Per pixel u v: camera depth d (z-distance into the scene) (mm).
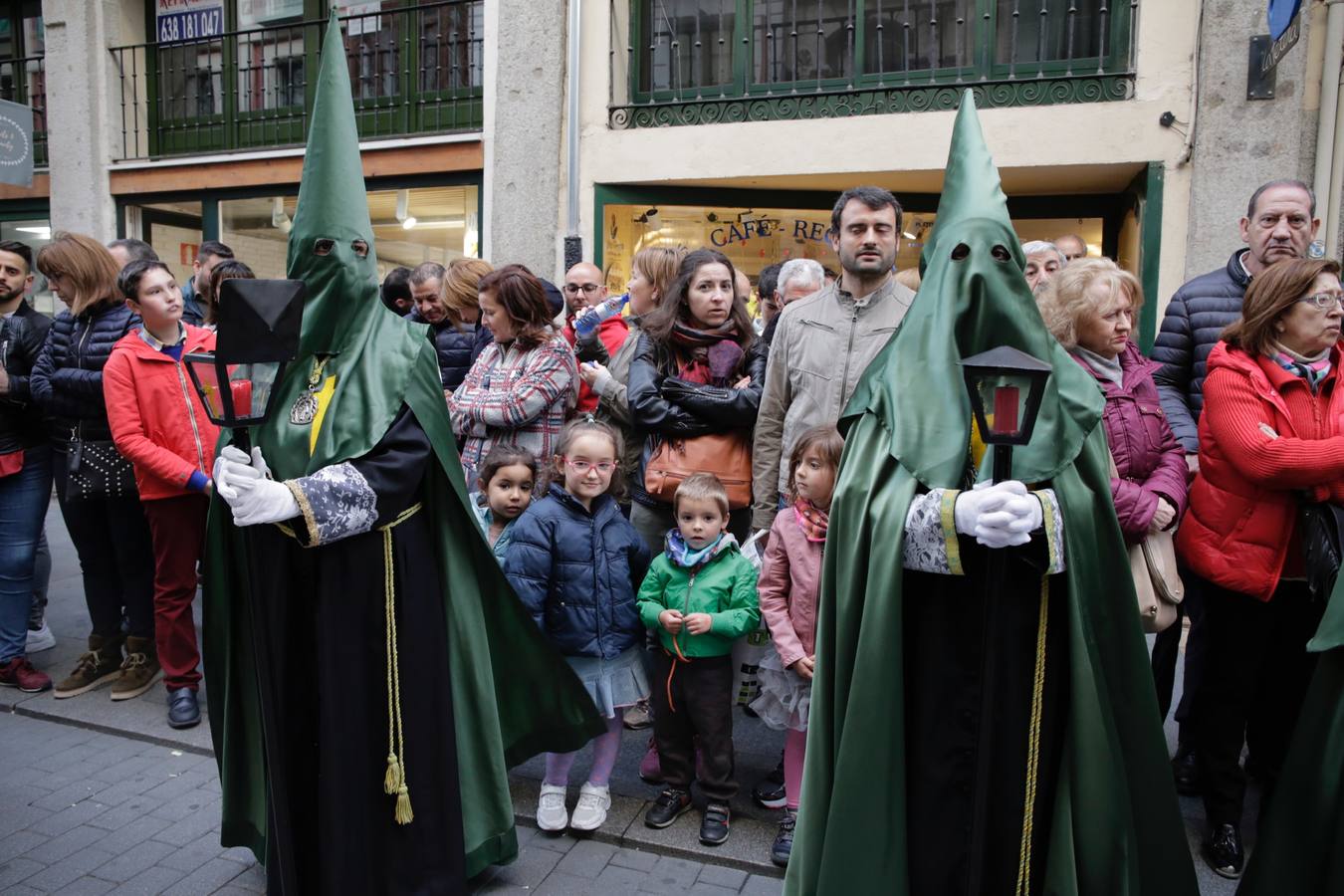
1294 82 5148
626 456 3695
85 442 4004
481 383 3631
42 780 3441
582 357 4184
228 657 2656
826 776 2092
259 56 8461
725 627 2928
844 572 2047
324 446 2375
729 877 2826
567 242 6594
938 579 2018
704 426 3381
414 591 2527
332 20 2504
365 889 2418
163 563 3803
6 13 9492
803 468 2895
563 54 6820
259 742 2674
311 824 2480
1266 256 3117
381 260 7770
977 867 1843
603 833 3041
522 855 2936
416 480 2463
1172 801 2068
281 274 8305
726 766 3037
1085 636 1921
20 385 4098
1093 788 1925
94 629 4246
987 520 1711
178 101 8836
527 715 2924
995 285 1947
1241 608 2768
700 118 6594
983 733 1817
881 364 2135
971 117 2102
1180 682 4320
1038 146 5766
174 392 3842
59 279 4055
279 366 2000
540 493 3520
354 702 2404
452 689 2646
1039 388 1614
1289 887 2264
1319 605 2746
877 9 6238
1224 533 2754
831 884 1979
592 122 6762
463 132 7457
